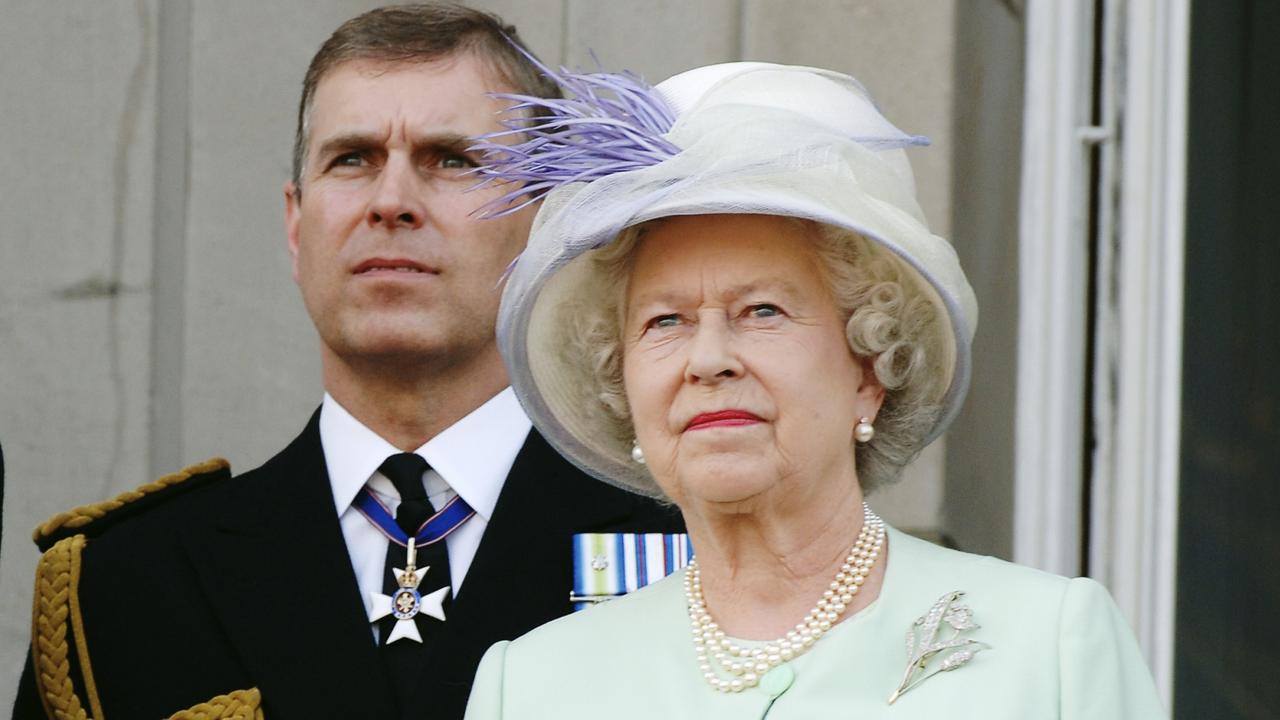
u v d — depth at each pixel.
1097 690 10.28
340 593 13.73
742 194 10.62
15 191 18.25
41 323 18.16
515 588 13.70
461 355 14.12
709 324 10.78
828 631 10.88
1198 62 16.86
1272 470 16.59
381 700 13.42
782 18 17.55
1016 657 10.41
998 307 17.14
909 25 17.31
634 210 10.73
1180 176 16.75
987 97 17.48
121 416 18.08
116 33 18.27
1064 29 16.95
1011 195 17.28
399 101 14.23
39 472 18.08
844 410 11.00
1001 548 17.03
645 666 11.12
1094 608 10.52
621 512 13.93
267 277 18.25
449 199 14.16
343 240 14.10
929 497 16.95
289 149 18.31
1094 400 16.95
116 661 13.74
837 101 11.25
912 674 10.50
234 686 13.54
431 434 14.23
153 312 18.16
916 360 11.12
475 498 14.12
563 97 15.05
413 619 13.73
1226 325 16.77
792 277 10.84
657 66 17.77
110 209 18.20
